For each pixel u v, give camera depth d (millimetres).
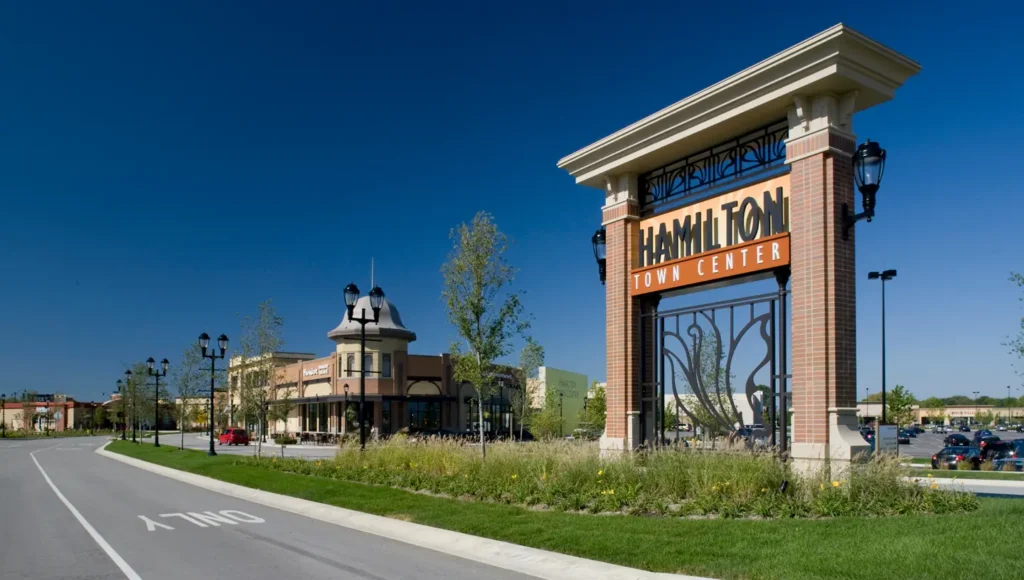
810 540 9305
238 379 39344
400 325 59625
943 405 132125
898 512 10766
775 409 13859
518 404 57406
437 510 14500
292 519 15414
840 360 12539
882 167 12219
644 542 10141
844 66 12578
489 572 9789
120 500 19406
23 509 17484
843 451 12125
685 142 15828
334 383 58875
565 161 18672
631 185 17750
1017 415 116875
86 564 10562
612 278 17781
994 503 11492
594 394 68000
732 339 14883
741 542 9578
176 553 11359
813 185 13102
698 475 13359
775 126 14641
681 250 16281
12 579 9625
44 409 121000
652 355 17391
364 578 9469
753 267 14227
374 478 20250
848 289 12844
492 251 21438
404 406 57562
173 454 38875
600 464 15359
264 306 35188
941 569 7625
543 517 12742
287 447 53250
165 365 48938
